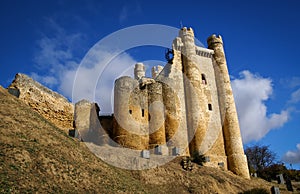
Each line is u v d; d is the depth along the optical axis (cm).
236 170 3316
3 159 1395
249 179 3216
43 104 2509
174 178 2309
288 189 2977
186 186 2255
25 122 1917
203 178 2478
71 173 1595
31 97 2411
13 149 1512
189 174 2462
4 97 2141
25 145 1617
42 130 1953
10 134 1659
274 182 3475
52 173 1501
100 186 1619
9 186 1224
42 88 2581
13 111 1984
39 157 1569
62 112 2695
